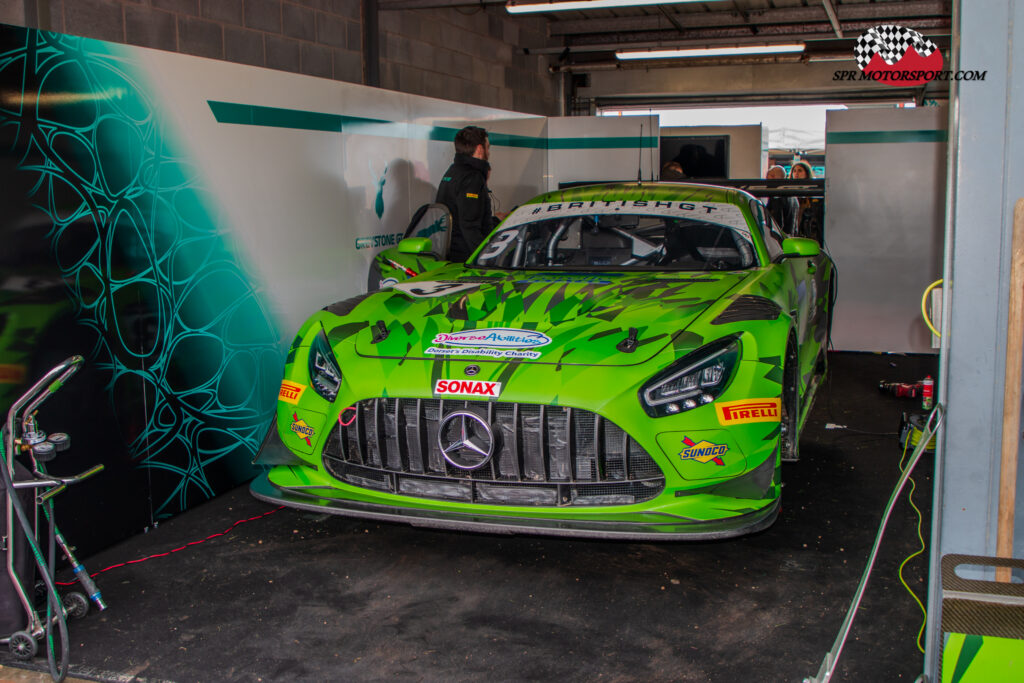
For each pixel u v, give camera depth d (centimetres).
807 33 1220
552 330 289
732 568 298
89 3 537
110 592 284
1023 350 189
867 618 260
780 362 285
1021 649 160
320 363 302
